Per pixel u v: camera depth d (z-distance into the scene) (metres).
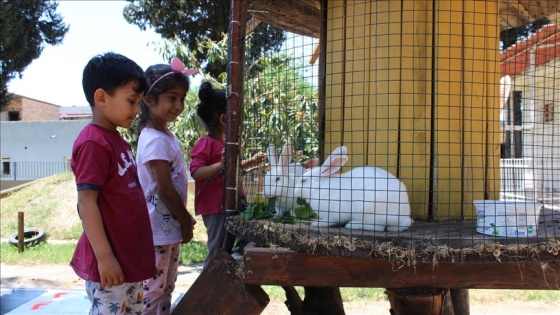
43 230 9.48
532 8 3.04
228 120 2.31
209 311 2.05
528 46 3.36
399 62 2.24
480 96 2.31
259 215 2.19
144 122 2.88
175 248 2.96
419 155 2.25
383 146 2.28
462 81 2.27
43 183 12.52
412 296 1.96
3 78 16.25
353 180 2.01
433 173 2.24
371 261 1.81
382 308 4.84
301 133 3.25
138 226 2.18
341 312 2.81
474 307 4.88
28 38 16.62
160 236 2.76
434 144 2.25
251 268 1.87
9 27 15.00
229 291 2.05
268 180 2.26
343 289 5.36
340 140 2.41
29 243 8.70
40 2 16.23
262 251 1.86
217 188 3.06
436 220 2.21
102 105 2.12
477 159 2.29
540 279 1.77
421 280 1.80
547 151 3.61
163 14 15.51
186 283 5.96
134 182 2.23
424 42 2.24
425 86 2.24
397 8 2.24
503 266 1.78
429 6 2.24
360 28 2.33
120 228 2.10
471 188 2.28
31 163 20.41
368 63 2.30
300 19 3.01
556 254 1.70
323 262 1.83
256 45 3.13
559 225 2.13
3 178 20.36
